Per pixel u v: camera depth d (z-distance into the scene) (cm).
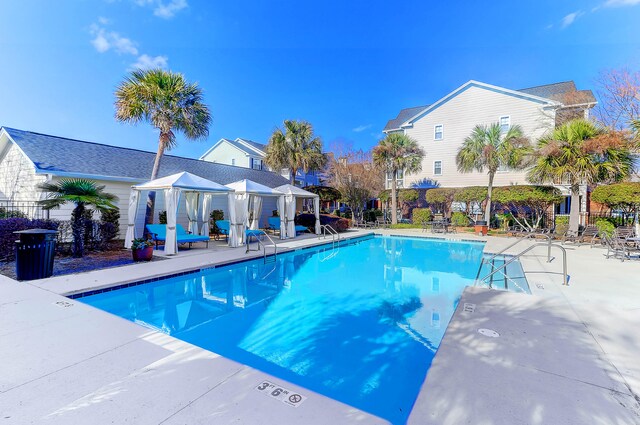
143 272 696
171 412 226
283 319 520
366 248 1334
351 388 328
